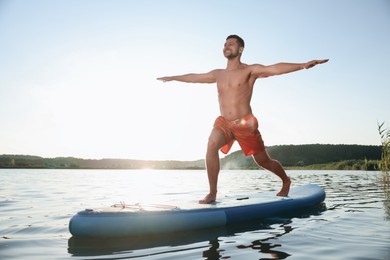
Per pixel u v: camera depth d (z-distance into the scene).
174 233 3.70
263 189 10.12
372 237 3.43
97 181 15.08
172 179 18.27
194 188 10.80
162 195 8.23
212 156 4.95
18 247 3.10
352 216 4.80
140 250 2.97
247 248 3.04
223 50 5.29
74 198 7.44
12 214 5.09
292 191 6.41
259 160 5.50
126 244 3.20
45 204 6.32
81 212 3.58
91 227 3.40
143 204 4.14
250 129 5.05
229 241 3.32
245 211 4.46
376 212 5.18
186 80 5.55
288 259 2.66
